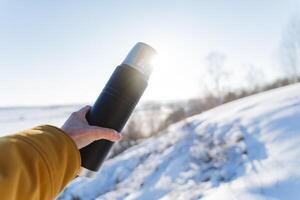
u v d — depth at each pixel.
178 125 13.59
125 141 15.91
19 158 0.46
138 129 16.33
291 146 7.41
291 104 10.20
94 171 0.64
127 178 10.93
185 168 9.49
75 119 0.65
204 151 9.77
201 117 13.33
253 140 8.89
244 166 7.64
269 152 7.65
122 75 0.67
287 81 24.08
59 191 0.51
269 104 11.11
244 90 22.56
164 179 9.54
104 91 0.67
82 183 10.93
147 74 0.68
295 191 5.29
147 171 10.76
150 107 17.28
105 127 0.65
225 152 8.98
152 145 12.59
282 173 6.10
